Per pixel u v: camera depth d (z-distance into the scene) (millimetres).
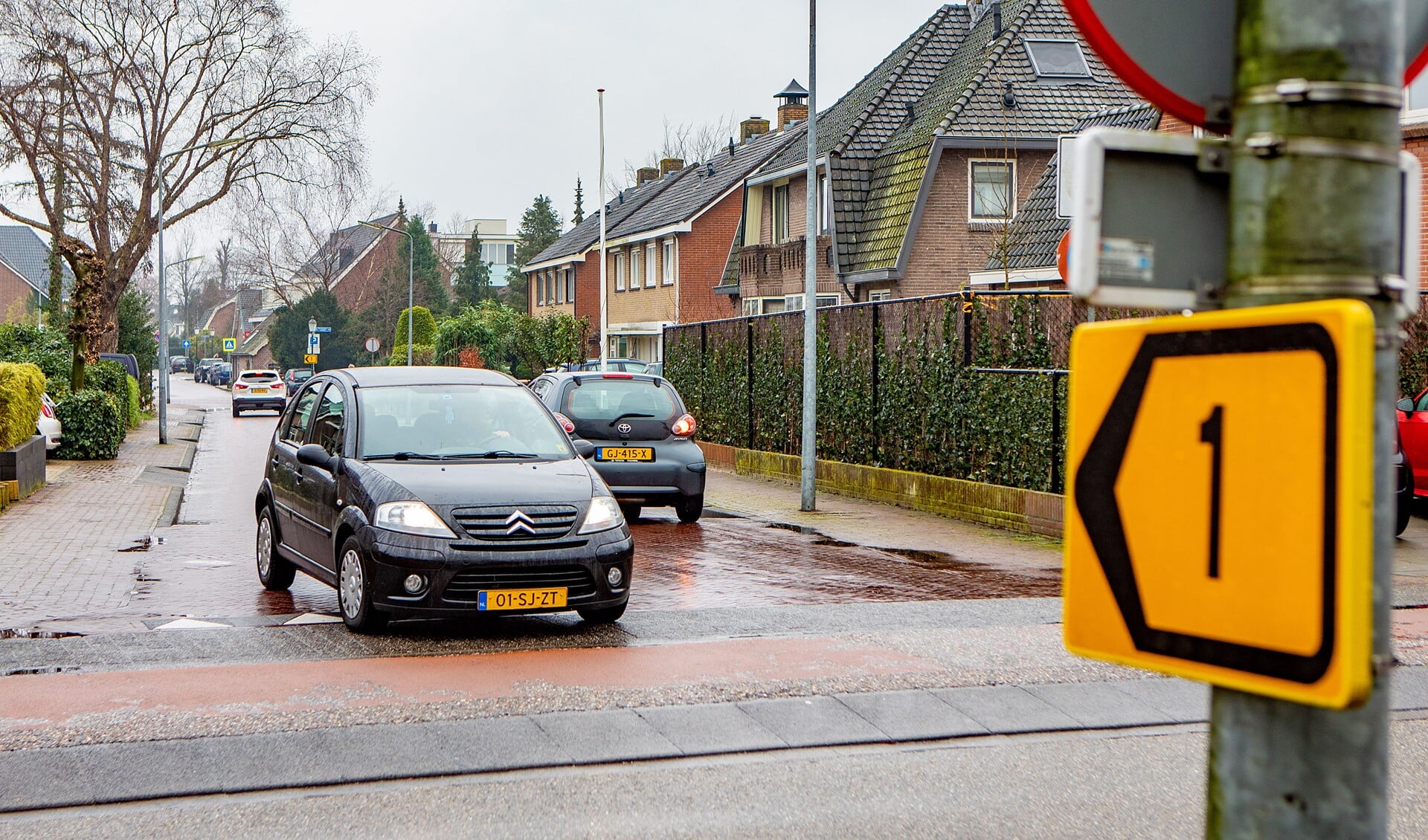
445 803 6047
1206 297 2141
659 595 11500
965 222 33219
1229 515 2012
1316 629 1908
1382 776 2002
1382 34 2025
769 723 7332
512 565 9219
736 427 26438
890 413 19938
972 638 9477
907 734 7195
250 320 157500
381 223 114000
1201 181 2146
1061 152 14141
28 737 6824
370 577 9250
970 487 17406
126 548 14477
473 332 64938
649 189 67562
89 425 27375
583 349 56781
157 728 7020
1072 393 2256
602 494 9891
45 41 43812
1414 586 11984
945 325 18344
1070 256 2109
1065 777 6508
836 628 9859
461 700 7648
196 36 46938
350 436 10336
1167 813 5957
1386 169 2035
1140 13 2365
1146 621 2127
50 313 48281
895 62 39750
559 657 8766
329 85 49156
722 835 5645
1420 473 17000
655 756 6766
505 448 10477
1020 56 33688
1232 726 2080
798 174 39188
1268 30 2055
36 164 45750
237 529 16516
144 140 47062
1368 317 1870
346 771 6418
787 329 24031
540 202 121188
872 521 17484
